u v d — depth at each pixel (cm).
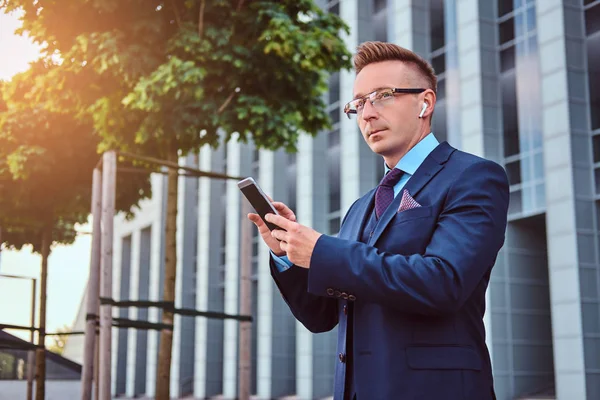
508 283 2066
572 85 1825
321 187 2892
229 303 3522
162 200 4503
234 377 3434
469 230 169
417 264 163
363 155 2620
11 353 1330
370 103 196
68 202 1155
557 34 1855
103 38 769
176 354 4094
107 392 711
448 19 2334
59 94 830
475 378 170
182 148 859
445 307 162
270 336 3120
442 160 188
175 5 805
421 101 197
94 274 838
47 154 1019
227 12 823
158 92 750
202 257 3897
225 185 3956
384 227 181
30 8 798
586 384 1702
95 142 1052
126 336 5106
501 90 2094
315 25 866
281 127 834
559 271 1791
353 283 164
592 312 1745
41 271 1152
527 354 2062
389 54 199
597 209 1798
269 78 851
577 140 1808
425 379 167
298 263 172
